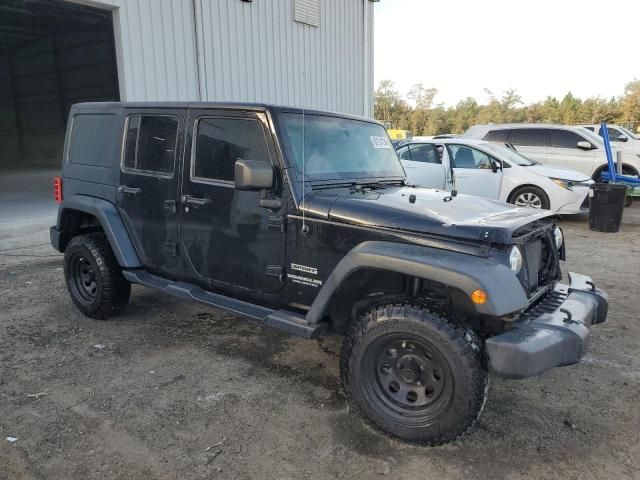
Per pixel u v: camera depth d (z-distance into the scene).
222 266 3.73
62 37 22.66
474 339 2.74
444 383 2.76
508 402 3.38
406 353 2.91
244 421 3.12
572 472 2.67
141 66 9.79
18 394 3.40
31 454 2.76
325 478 2.61
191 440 2.91
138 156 4.20
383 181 3.99
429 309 2.81
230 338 4.38
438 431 2.78
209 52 11.05
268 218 3.40
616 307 5.16
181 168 3.86
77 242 4.66
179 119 3.87
